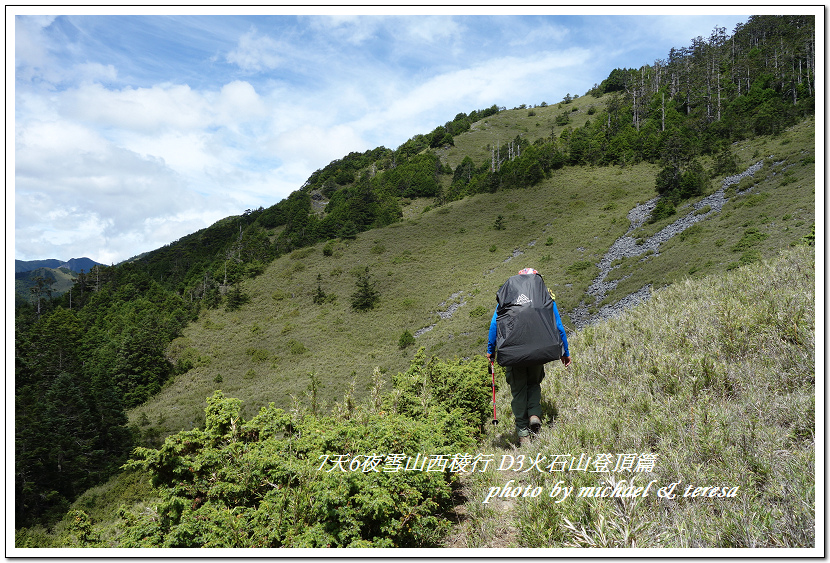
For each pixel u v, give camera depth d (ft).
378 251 211.00
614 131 272.51
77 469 87.04
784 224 89.97
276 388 118.01
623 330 19.99
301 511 7.57
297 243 253.85
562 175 248.32
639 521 6.71
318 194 390.21
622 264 120.67
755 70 265.75
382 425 9.75
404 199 321.11
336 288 185.78
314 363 132.26
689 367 12.22
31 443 84.89
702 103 265.95
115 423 102.89
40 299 270.67
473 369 18.49
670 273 91.97
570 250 154.30
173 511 7.71
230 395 123.03
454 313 140.97
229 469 8.34
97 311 245.04
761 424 8.36
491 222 214.69
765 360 11.41
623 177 219.61
